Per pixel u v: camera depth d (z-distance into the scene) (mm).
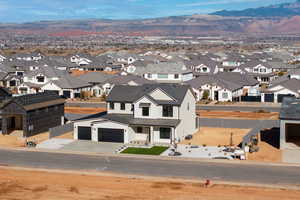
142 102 56812
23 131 57812
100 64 151500
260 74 127125
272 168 42438
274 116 72125
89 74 107188
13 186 37938
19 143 55000
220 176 39906
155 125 54000
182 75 109688
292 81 91938
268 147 51125
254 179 38969
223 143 54375
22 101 58281
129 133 54906
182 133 56625
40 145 53438
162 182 38375
